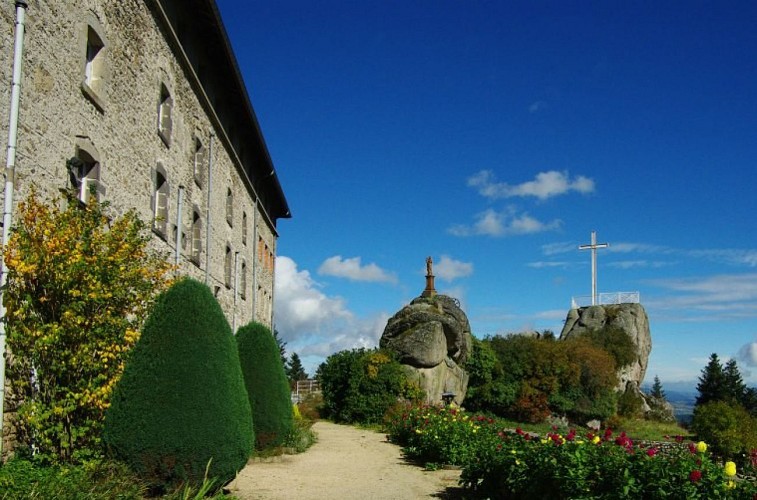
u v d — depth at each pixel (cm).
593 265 4772
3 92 739
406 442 1605
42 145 834
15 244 730
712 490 548
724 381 5822
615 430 3102
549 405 3019
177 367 750
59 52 882
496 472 861
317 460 1303
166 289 837
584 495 636
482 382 2972
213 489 770
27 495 597
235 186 2153
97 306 777
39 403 738
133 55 1185
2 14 737
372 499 916
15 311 727
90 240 792
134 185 1190
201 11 1532
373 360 2345
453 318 2734
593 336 4209
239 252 2220
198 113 1658
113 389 761
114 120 1089
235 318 2145
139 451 720
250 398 1292
